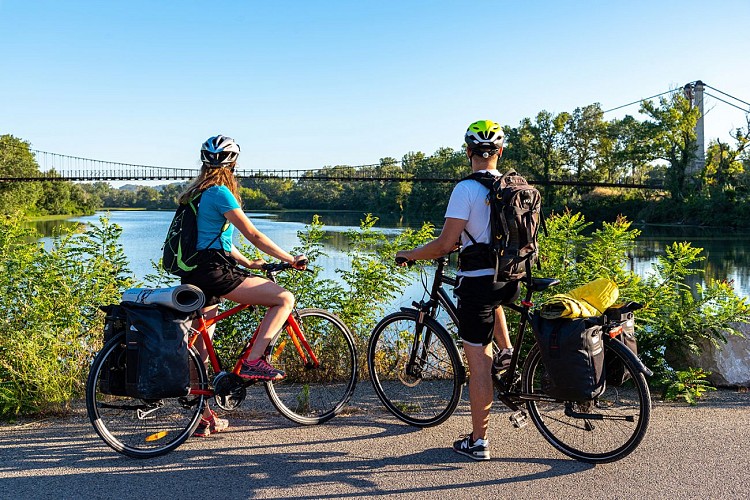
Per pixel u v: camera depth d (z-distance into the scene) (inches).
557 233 207.3
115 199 7485.2
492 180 128.7
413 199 3563.0
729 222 2112.5
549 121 3031.5
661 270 202.7
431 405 159.0
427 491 115.3
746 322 184.5
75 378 167.2
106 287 189.3
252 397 169.0
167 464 127.5
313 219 218.1
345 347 174.2
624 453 125.0
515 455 131.3
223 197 135.1
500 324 142.2
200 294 130.2
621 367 128.2
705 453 130.0
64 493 114.4
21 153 3405.5
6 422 153.3
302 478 120.8
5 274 182.2
